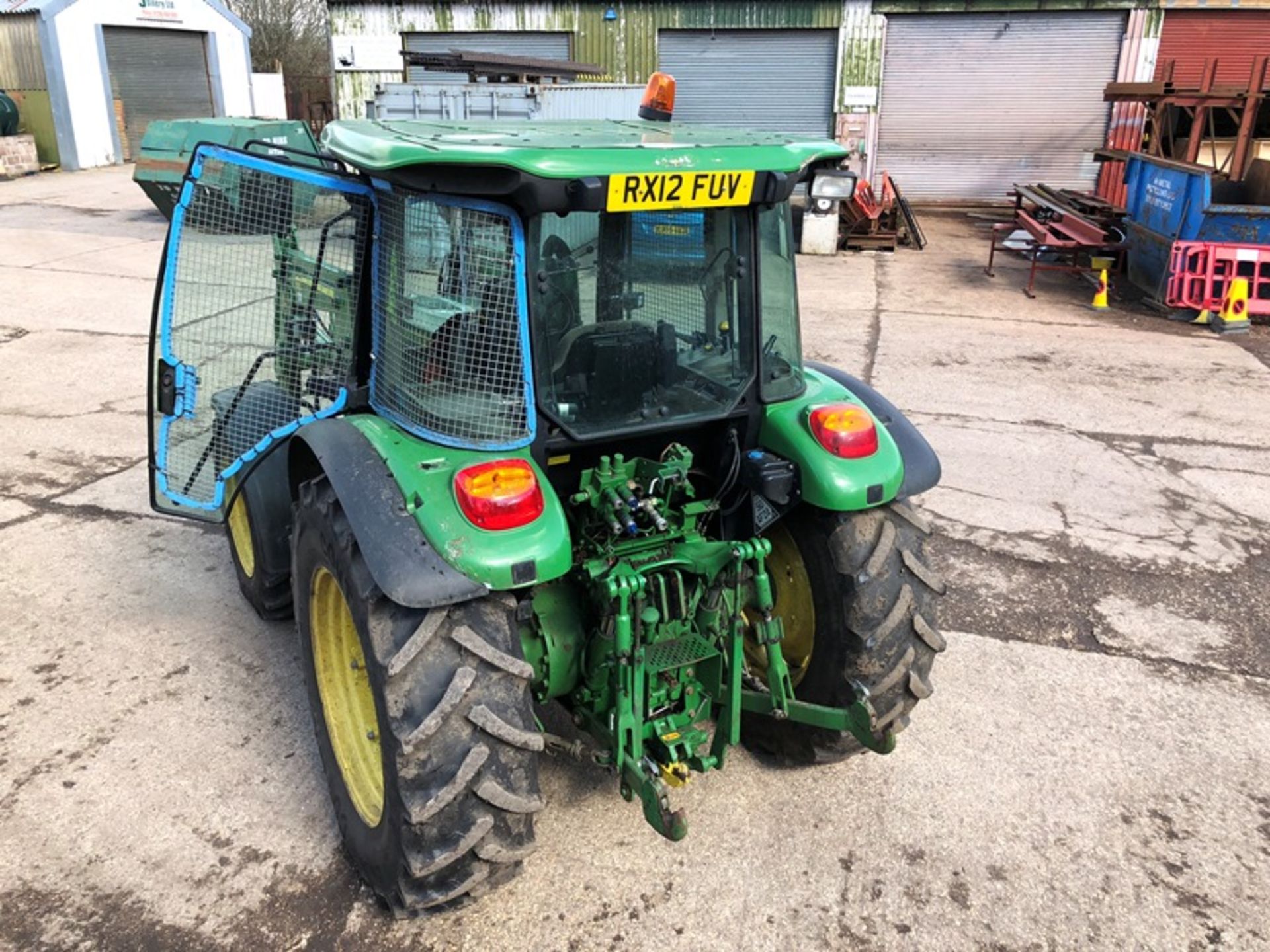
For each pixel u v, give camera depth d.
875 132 16.94
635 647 2.65
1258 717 3.79
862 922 2.79
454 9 17.22
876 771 3.42
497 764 2.48
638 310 2.77
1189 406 7.48
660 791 2.57
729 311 2.91
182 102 23.48
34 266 11.35
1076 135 16.50
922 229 15.47
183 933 2.69
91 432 6.40
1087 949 2.73
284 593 3.99
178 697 3.70
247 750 3.42
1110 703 3.86
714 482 3.14
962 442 6.61
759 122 17.38
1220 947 2.74
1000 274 12.30
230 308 3.23
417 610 2.48
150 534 5.00
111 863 2.92
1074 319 10.15
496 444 2.64
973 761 3.49
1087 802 3.30
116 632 4.11
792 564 3.26
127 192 17.56
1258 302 9.65
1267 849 3.12
